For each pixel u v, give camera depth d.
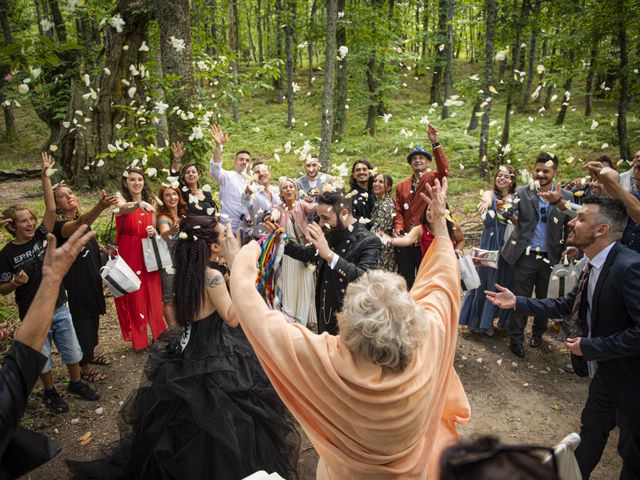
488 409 3.98
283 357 1.56
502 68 13.97
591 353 2.46
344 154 16.58
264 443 2.62
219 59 7.55
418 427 1.57
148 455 2.52
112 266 4.14
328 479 1.88
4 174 14.90
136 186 4.70
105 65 10.77
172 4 7.57
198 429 2.50
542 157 4.66
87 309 4.18
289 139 18.56
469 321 5.22
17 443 1.56
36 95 14.46
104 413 3.88
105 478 2.57
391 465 1.58
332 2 9.84
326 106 10.25
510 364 4.71
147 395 2.71
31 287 3.74
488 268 5.08
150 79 6.45
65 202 4.17
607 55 12.53
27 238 3.74
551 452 0.88
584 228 2.61
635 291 2.38
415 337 1.49
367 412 1.49
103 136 11.35
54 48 2.19
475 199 11.59
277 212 2.76
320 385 1.53
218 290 2.65
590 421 2.79
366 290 1.53
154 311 4.77
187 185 5.26
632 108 16.98
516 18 13.56
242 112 23.41
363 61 17.94
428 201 2.08
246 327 1.65
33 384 1.34
